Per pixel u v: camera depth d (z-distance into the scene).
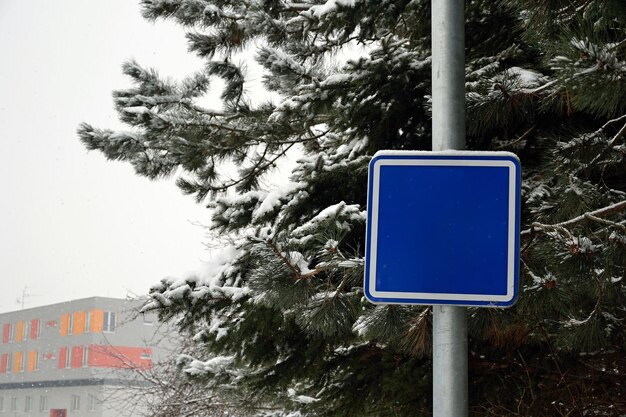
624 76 3.46
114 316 60.53
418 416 6.64
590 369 6.46
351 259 4.38
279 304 4.59
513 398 6.50
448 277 2.70
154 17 8.10
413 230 2.73
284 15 8.45
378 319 4.17
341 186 6.98
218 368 7.47
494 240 2.71
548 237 4.04
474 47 7.01
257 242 4.60
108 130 8.10
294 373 6.89
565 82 3.57
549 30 4.11
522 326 5.21
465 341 2.72
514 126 6.30
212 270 6.71
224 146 8.41
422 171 2.75
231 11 8.30
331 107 6.90
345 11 6.79
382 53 6.77
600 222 4.03
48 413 62.78
